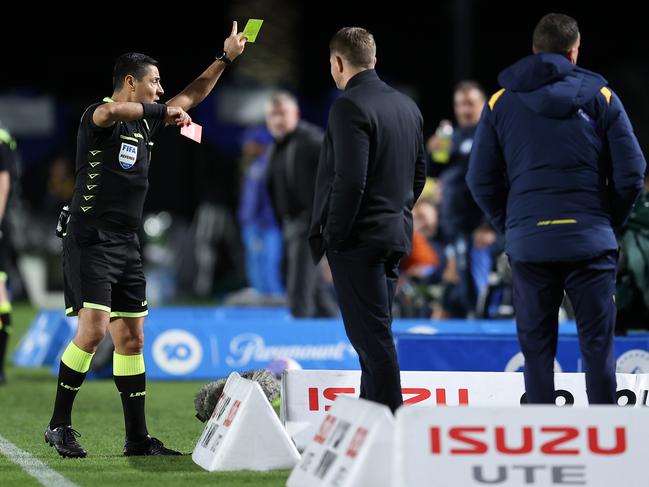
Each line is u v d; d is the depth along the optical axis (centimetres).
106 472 2170
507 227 2169
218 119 8538
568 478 1759
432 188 5069
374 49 2222
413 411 1736
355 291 2164
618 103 2122
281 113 4216
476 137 2216
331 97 8794
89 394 3466
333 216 2119
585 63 9619
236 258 8444
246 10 8631
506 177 2225
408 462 1727
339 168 2109
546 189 2111
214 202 8331
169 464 2258
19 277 7719
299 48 9644
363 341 2169
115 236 2317
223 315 4709
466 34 8406
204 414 2484
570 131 2109
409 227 2216
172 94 9931
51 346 4434
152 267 8281
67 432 2366
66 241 2327
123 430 2769
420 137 2264
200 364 3888
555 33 2155
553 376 2164
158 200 9431
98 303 2297
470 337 2945
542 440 1759
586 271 2112
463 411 1744
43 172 9006
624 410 1778
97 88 10069
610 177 2141
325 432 1927
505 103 2166
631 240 2986
